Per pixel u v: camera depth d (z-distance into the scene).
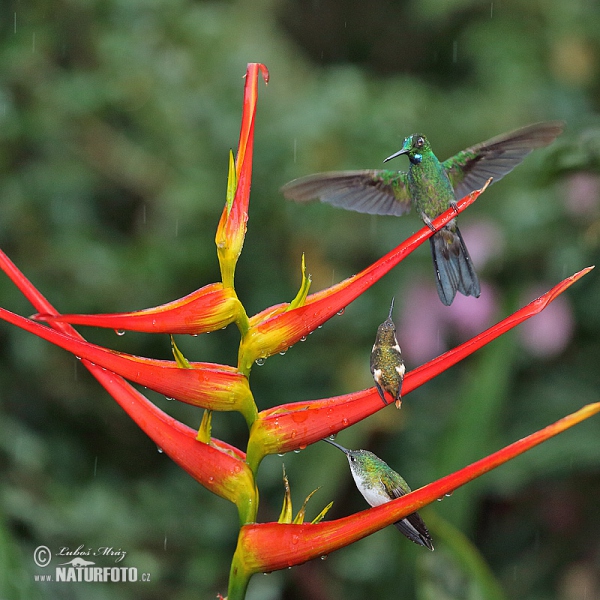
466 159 3.76
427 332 6.79
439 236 3.20
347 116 7.32
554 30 8.52
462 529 4.76
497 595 3.63
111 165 6.68
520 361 6.52
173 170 6.84
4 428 5.65
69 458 6.27
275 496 6.38
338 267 7.36
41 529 5.21
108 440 6.54
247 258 7.20
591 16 8.44
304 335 2.31
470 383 4.91
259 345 2.29
